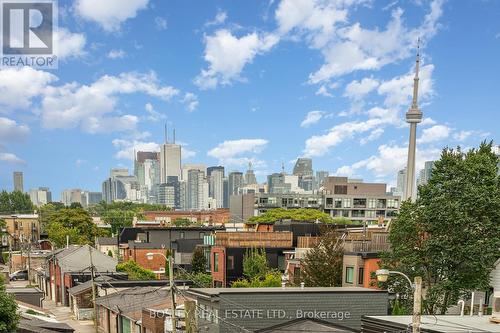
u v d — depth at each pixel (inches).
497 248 1251.2
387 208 5802.2
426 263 1347.2
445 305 1288.1
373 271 1540.4
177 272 2374.5
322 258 1673.2
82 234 3838.6
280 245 2204.7
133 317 1256.8
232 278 2064.5
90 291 1808.6
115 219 5506.9
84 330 1590.8
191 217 6432.1
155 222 4648.1
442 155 1392.7
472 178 1321.4
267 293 1040.2
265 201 6205.7
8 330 882.8
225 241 2130.9
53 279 2236.7
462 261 1270.9
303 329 900.6
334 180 6254.9
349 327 989.8
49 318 1441.9
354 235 2046.0
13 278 2824.8
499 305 788.6
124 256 2987.2
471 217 1251.8
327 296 1077.1
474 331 718.5
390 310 1253.1
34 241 3782.0
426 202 1362.0
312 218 4699.8
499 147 1649.9
